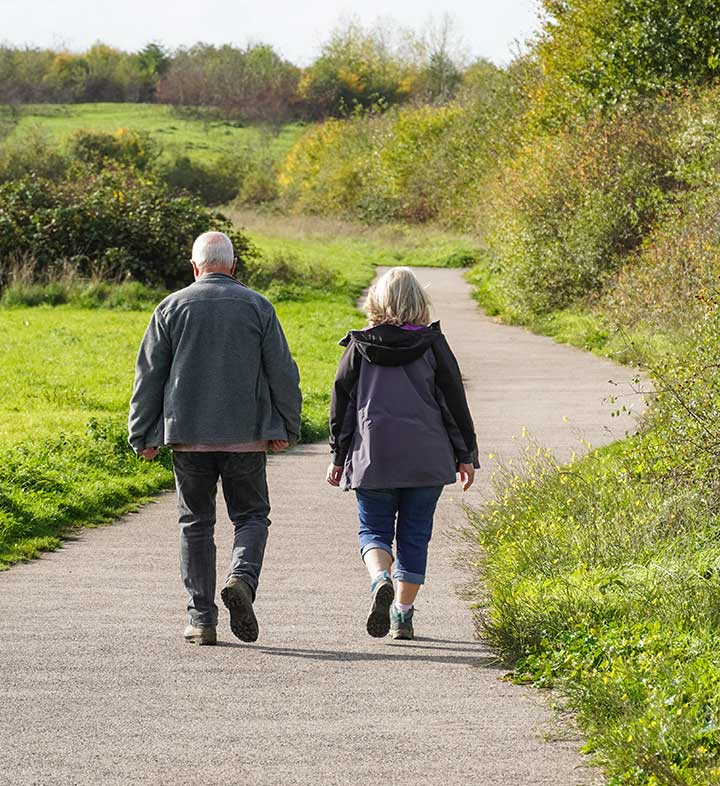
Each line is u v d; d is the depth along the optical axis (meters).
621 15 64.06
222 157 167.38
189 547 11.92
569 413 28.83
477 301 64.62
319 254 93.19
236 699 10.02
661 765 7.72
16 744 8.86
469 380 35.69
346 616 13.18
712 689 8.96
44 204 61.44
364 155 138.88
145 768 8.38
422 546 11.93
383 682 10.56
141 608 13.39
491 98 116.25
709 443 15.79
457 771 8.32
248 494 11.85
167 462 23.33
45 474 20.12
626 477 16.25
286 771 8.32
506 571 14.15
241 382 11.59
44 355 39.25
